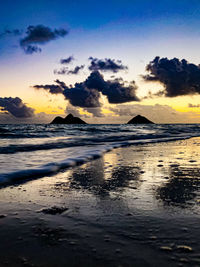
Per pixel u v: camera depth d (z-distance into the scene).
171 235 1.49
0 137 13.63
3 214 1.92
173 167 4.04
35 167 4.09
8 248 1.36
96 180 3.15
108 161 4.88
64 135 15.80
